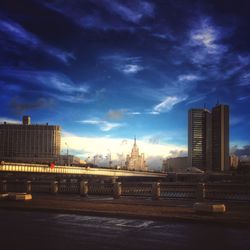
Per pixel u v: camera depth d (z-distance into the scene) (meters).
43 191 35.50
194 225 16.09
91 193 32.91
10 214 20.20
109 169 130.00
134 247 11.59
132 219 18.06
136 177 118.88
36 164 90.38
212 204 18.61
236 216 17.47
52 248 11.40
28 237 13.18
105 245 11.86
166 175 178.88
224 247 11.62
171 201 26.34
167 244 12.05
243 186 25.34
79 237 13.22
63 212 20.84
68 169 103.31
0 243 12.10
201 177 154.62
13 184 36.97
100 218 18.47
